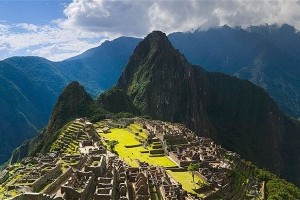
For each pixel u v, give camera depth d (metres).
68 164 112.62
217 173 155.88
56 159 128.12
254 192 161.12
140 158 174.38
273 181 189.62
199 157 171.00
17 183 92.56
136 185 108.12
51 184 86.50
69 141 190.88
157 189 118.19
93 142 177.38
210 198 131.88
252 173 196.50
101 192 86.31
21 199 62.25
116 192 96.69
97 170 99.62
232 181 160.62
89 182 89.38
